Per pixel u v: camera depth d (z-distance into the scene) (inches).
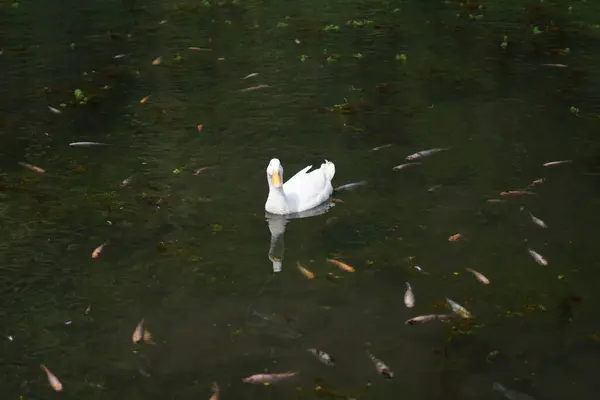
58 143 409.1
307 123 432.5
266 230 324.5
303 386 233.8
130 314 269.1
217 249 309.1
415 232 317.4
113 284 286.0
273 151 399.2
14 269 294.7
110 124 434.6
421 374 237.5
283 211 335.9
